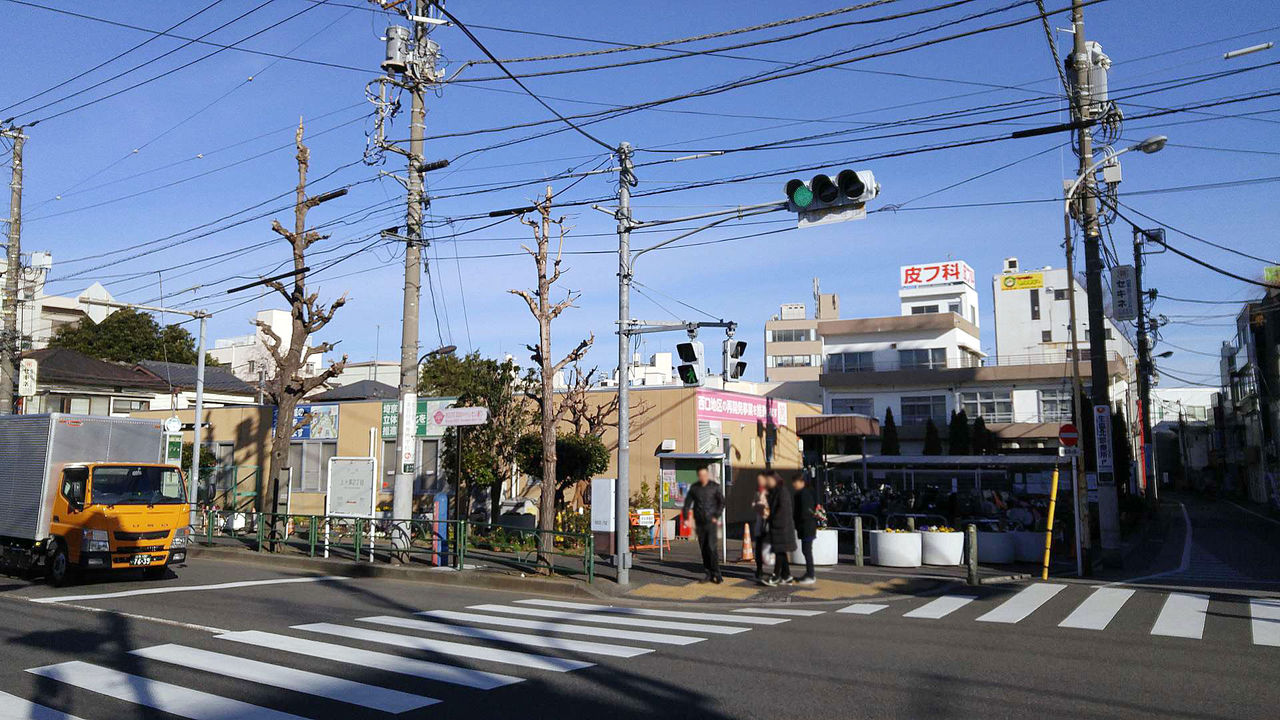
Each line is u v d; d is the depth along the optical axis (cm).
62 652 895
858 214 1173
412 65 1706
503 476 2206
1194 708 660
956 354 5081
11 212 2573
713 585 1489
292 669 805
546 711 658
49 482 1582
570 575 1537
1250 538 2817
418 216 1745
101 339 4866
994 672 789
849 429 2955
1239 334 5756
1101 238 2283
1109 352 5028
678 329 1491
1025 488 2541
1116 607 1221
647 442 2472
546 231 1736
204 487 3066
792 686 735
